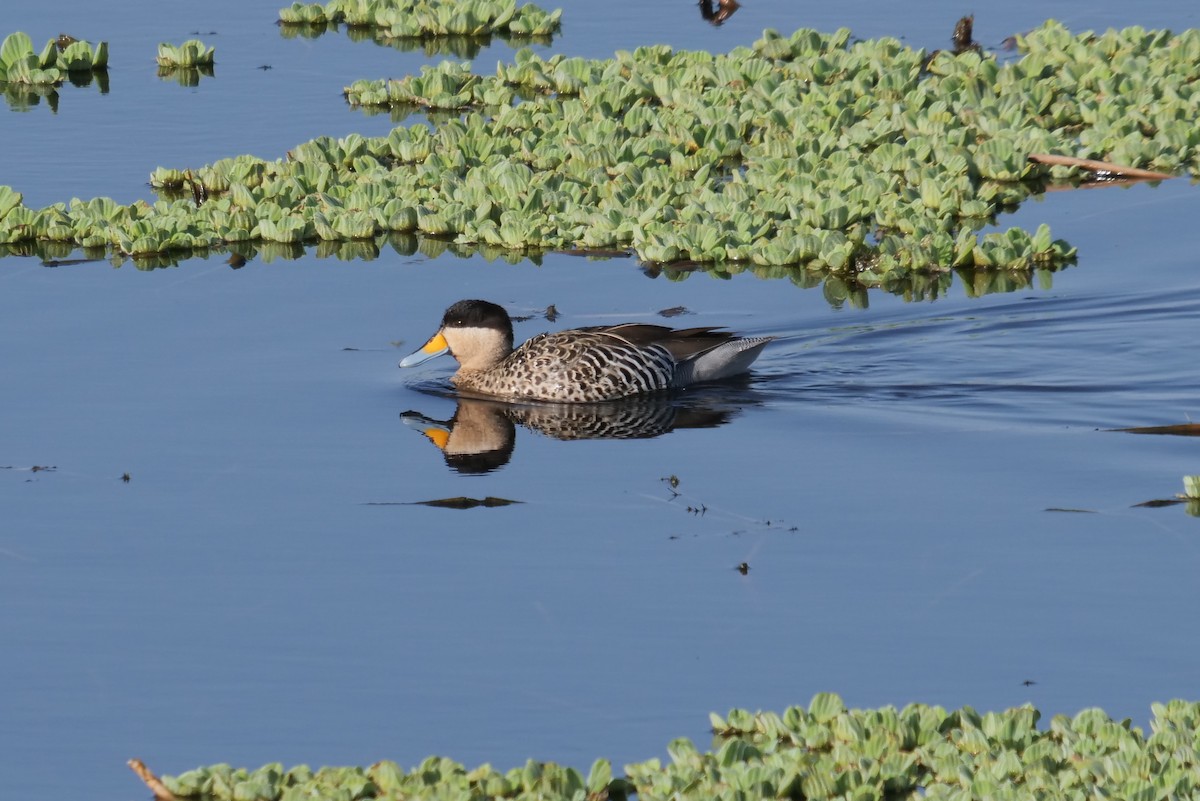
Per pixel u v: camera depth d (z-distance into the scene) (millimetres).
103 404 14453
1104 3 28891
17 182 20922
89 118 23688
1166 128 22000
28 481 12797
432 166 21297
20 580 11188
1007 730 9102
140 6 30328
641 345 15164
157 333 16312
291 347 16016
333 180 21031
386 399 14828
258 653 10258
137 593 11008
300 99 24562
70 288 17703
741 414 14516
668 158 21766
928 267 18219
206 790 8805
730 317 16938
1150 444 13453
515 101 24484
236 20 29484
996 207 20297
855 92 23719
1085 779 8719
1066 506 12227
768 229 19266
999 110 22719
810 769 8797
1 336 16141
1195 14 27812
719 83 24391
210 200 20109
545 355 15125
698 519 12125
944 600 10766
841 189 20141
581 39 27531
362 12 29016
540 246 19391
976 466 13062
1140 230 19078
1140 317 16469
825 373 15438
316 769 9039
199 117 23625
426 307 17250
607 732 9414
